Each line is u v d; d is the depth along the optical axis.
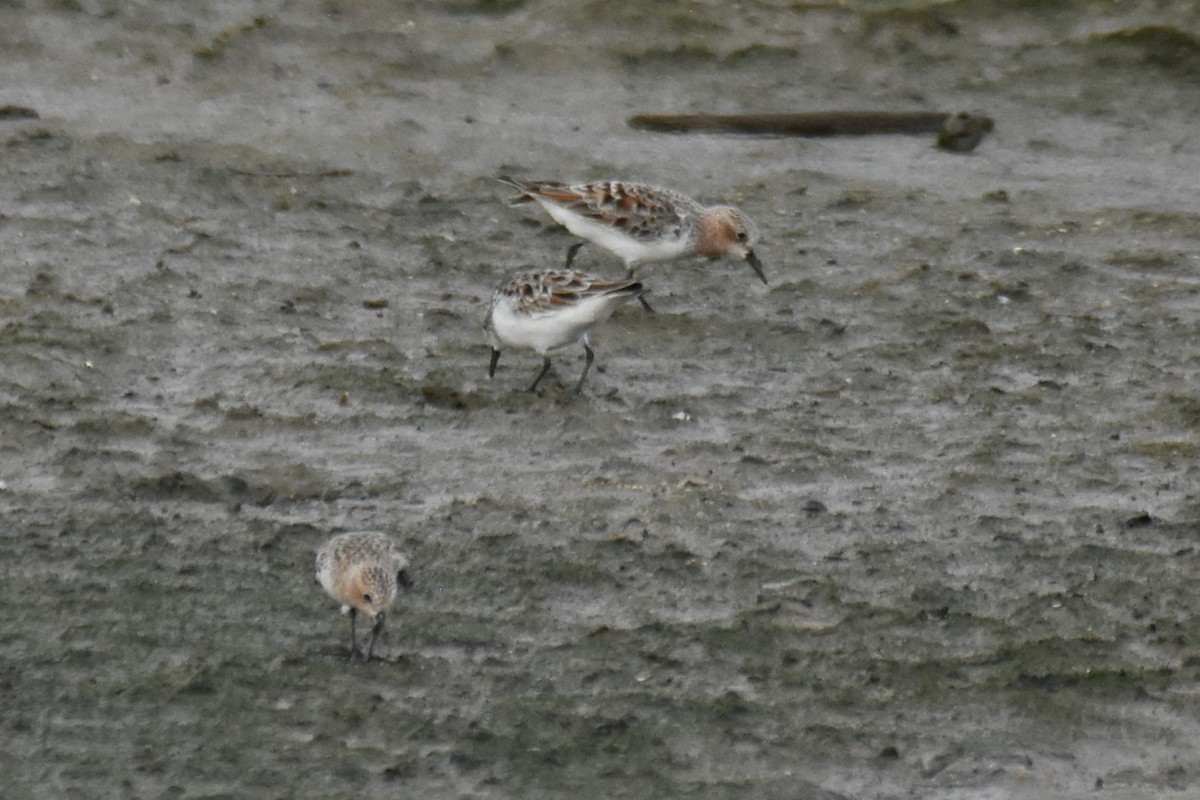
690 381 14.80
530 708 10.02
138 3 23.19
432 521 12.26
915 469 13.25
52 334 15.04
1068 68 22.41
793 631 10.88
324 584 10.58
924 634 10.90
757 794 9.38
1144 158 20.66
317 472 13.03
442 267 17.17
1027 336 15.81
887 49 22.77
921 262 17.42
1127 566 11.76
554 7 23.30
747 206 18.89
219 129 20.34
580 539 12.02
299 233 17.77
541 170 19.70
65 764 9.37
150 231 17.53
